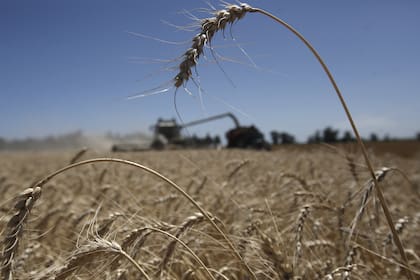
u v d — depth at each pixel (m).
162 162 12.39
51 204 5.38
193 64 2.03
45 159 24.45
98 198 4.95
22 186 7.78
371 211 3.55
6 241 1.87
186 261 3.06
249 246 2.96
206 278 2.92
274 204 4.79
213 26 2.13
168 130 32.38
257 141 25.80
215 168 9.18
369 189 2.87
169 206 4.85
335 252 3.66
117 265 2.35
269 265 2.78
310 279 3.10
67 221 4.08
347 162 3.98
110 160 2.08
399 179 8.88
